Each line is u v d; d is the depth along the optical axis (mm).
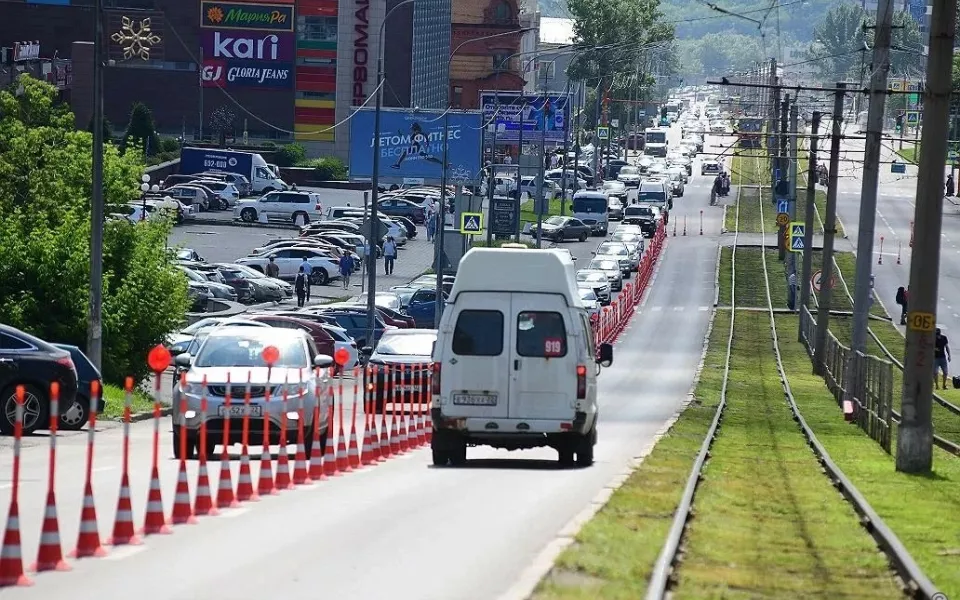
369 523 50719
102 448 81250
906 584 42969
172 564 40781
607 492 61094
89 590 36312
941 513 63719
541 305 74562
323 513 53531
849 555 48719
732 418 126188
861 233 148625
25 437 86875
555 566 40375
